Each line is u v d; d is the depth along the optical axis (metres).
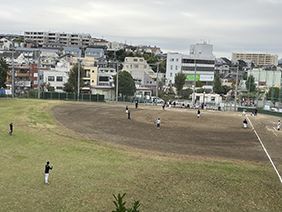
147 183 21.75
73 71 90.88
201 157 29.64
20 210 16.52
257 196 20.70
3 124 36.91
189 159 28.64
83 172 23.05
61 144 30.98
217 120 51.91
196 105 79.56
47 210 16.81
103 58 179.50
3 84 85.88
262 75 70.62
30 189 19.27
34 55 131.88
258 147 34.81
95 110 56.25
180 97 113.44
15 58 125.88
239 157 30.33
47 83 105.50
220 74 196.38
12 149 27.52
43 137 33.16
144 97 97.19
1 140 30.06
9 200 17.53
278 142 37.81
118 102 77.31
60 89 106.50
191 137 38.41
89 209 17.30
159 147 32.91
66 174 22.38
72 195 18.92
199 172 24.80
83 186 20.39
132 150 30.94
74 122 43.47
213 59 142.62
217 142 36.41
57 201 17.97
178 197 19.80
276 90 66.19
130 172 23.80
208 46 154.62
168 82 139.50
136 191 20.22
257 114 64.44
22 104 54.50
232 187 21.98
